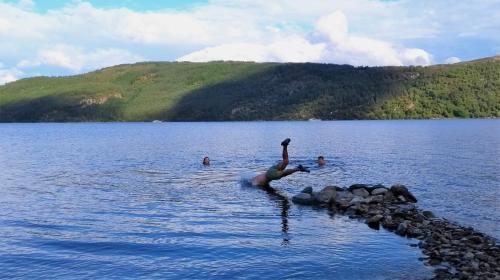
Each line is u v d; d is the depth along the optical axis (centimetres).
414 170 3272
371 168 3416
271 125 16688
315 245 1451
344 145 5953
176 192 2397
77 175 3119
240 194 2358
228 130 12400
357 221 1794
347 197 2156
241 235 1555
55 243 1455
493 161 3800
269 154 4788
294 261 1294
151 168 3531
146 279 1158
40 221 1739
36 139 8788
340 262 1291
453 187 2544
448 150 4975
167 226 1666
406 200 2175
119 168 3550
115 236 1534
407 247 1445
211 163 3894
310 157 4316
